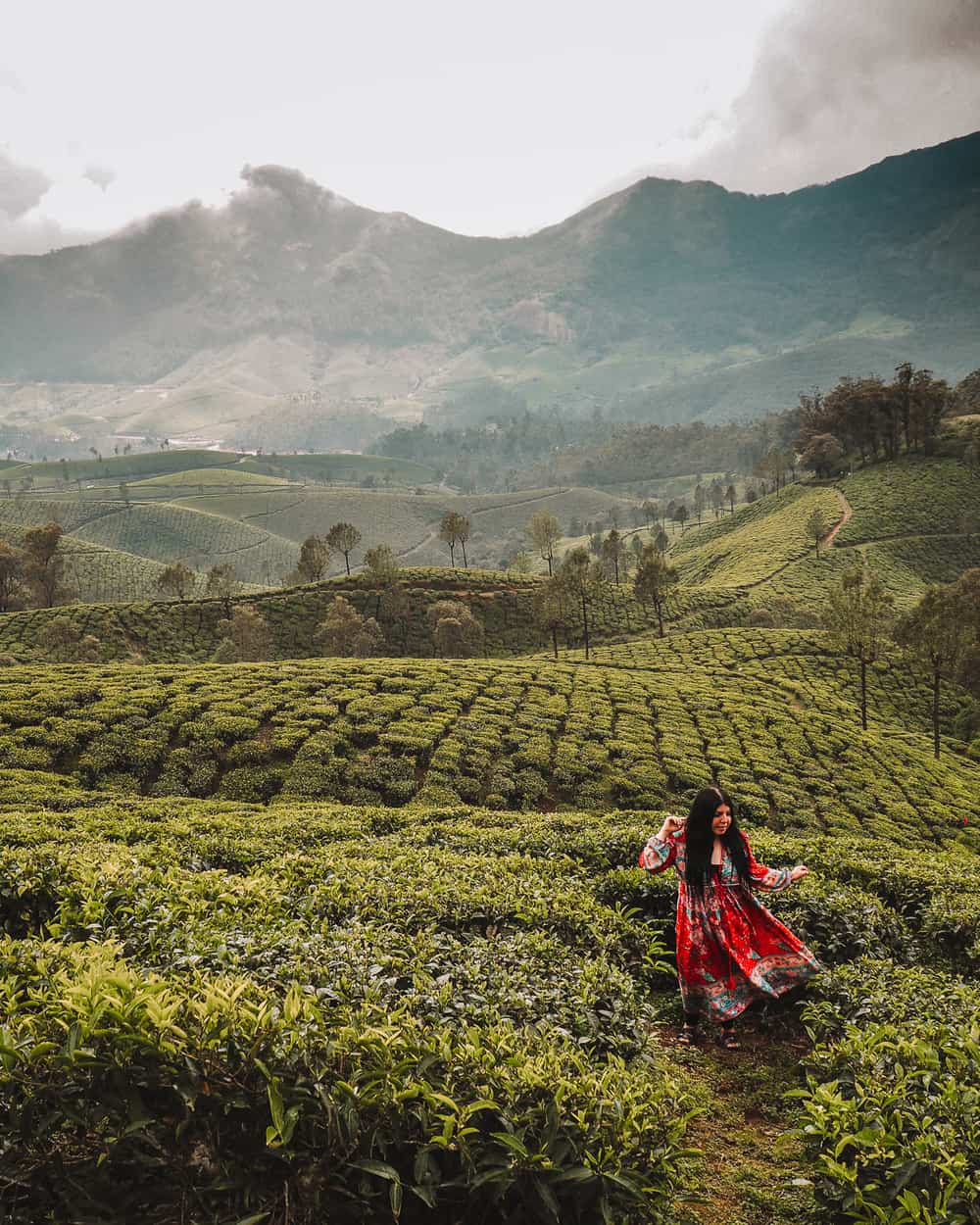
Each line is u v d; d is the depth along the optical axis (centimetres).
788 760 4744
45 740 3444
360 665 5344
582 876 1234
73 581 17700
